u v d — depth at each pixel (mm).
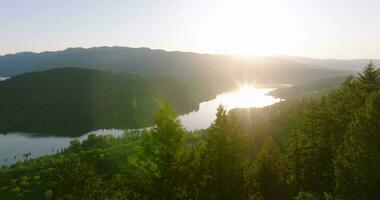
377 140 36281
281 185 48312
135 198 25203
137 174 25531
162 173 25031
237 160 27922
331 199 37594
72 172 39406
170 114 25281
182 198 25641
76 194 37500
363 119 38469
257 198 31531
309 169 53625
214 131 28094
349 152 38875
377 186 35062
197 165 26531
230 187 27047
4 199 151000
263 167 48188
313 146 54344
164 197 24797
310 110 58688
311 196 39500
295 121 79688
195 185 26109
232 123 28406
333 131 52938
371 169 35469
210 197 26406
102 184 38000
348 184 37375
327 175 48719
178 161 25266
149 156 25219
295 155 58812
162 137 24984
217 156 27547
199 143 28812
